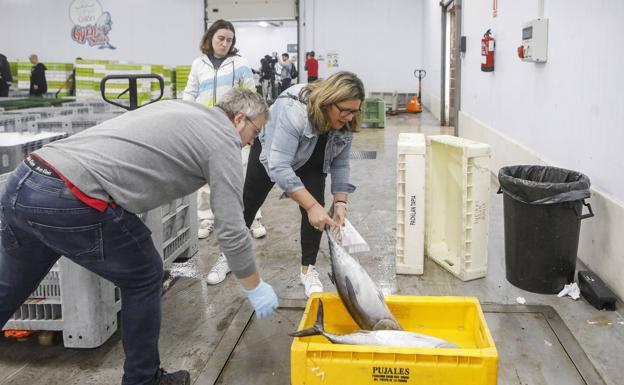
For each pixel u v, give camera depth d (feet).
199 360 7.46
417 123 37.27
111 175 5.02
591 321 8.38
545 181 10.18
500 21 18.54
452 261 10.68
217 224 5.41
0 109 16.03
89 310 7.45
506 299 9.21
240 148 5.66
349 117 7.45
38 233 5.13
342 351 5.69
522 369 7.09
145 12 50.67
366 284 6.78
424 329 7.11
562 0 12.28
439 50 38.65
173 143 5.23
